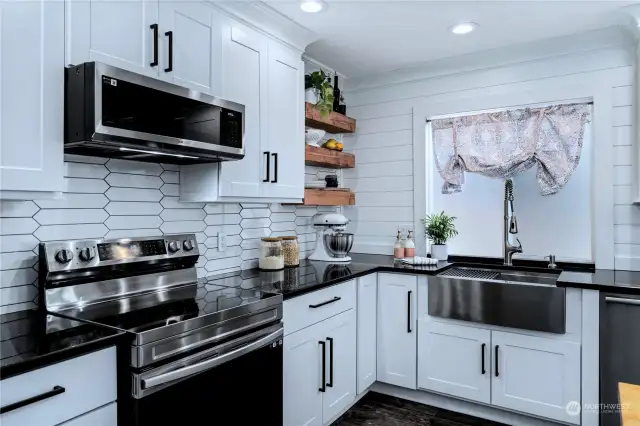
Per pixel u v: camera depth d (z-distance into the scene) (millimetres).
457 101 3221
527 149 2910
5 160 1308
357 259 3256
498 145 3021
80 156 1824
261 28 2363
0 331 1372
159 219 2160
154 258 1995
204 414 1549
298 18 2451
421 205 3379
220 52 2098
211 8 2055
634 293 2119
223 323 1636
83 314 1582
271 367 1890
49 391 1157
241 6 2180
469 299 2592
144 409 1330
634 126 2629
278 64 2504
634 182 2615
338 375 2479
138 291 1923
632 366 2154
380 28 2611
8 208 1603
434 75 3309
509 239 3014
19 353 1163
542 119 2879
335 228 3121
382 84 3525
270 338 1854
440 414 2707
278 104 2496
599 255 2727
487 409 2633
